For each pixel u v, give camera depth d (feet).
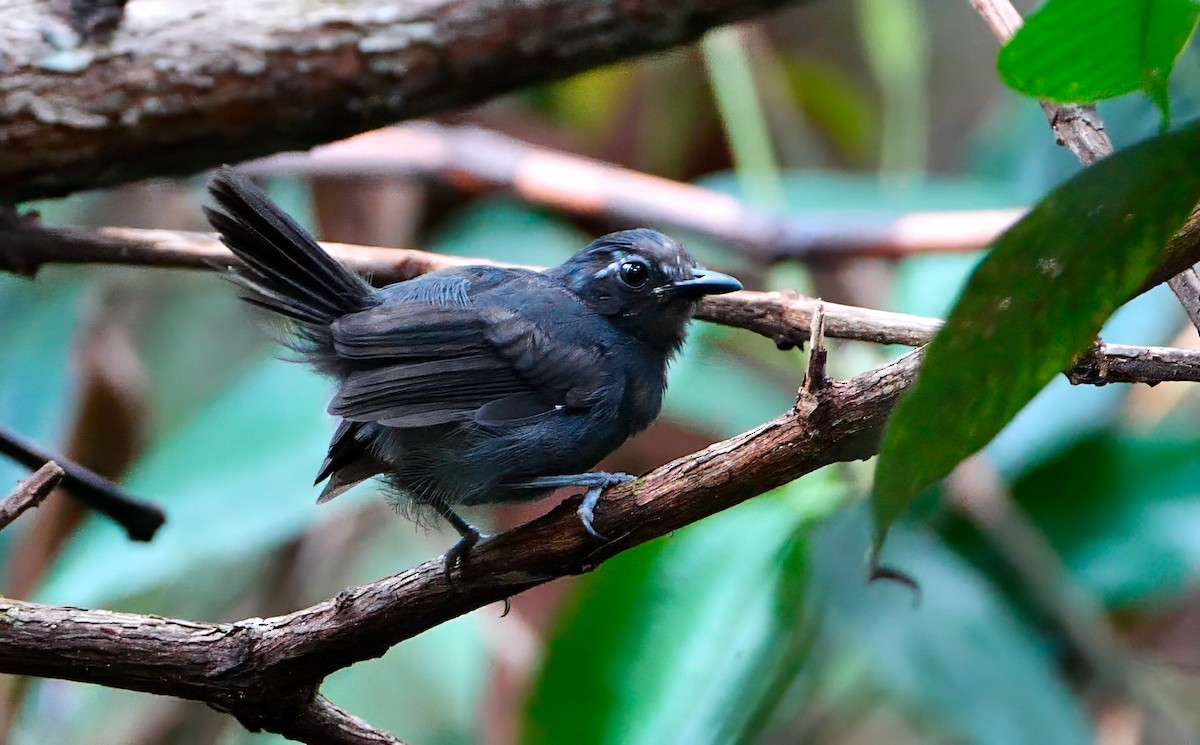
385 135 40.75
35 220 26.27
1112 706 33.60
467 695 38.22
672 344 29.04
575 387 27.22
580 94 46.09
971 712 30.71
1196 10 11.96
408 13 17.26
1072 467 33.47
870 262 41.98
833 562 31.65
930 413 10.64
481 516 41.47
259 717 20.02
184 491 33.58
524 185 40.68
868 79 50.11
